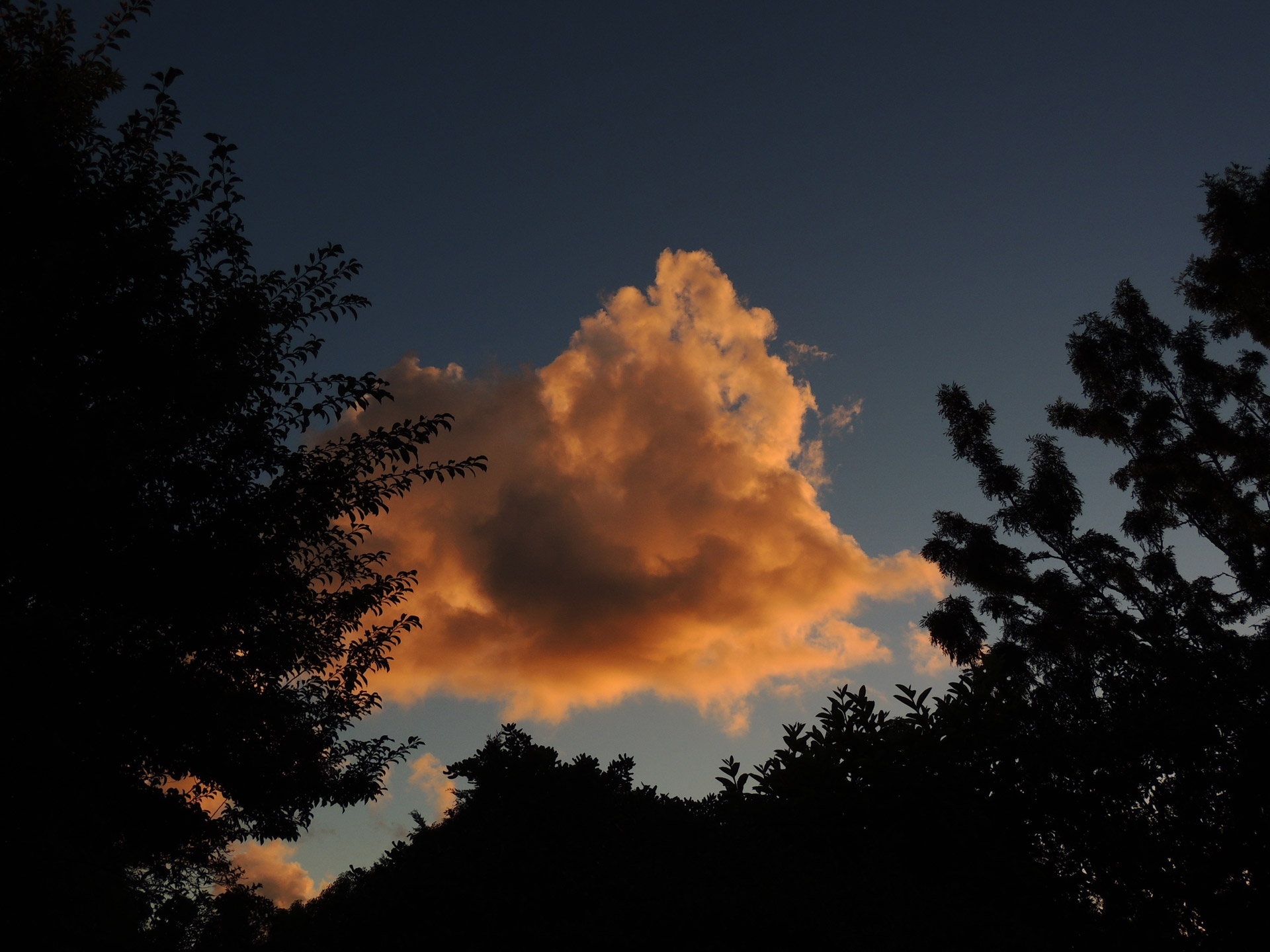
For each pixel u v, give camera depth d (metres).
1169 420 19.45
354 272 10.06
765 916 4.70
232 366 9.05
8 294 7.67
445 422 9.90
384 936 4.69
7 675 7.06
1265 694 7.85
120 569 8.23
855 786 7.45
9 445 7.38
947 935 4.98
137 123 9.18
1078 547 18.20
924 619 18.80
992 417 19.73
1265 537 17.39
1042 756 7.29
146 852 9.17
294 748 9.66
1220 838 6.94
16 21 9.52
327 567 10.56
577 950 4.45
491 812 5.59
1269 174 19.67
